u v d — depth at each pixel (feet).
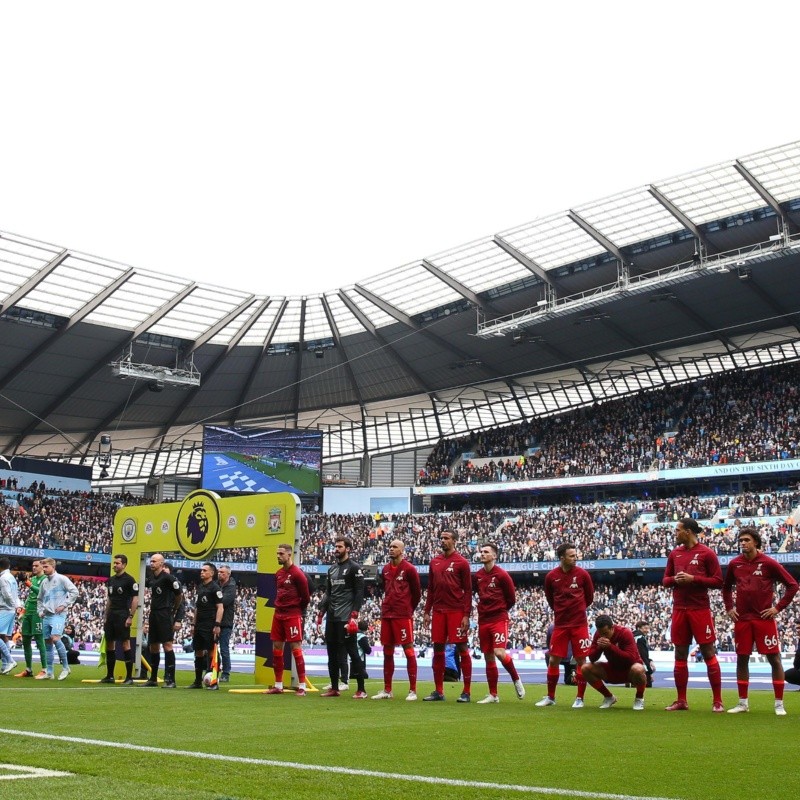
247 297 166.61
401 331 182.09
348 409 221.87
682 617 37.86
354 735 27.12
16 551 171.73
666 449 184.85
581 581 39.73
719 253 138.31
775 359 189.26
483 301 164.76
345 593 46.24
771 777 20.16
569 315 166.20
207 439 185.26
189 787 17.84
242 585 201.98
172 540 59.57
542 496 205.87
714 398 190.49
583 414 207.82
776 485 178.81
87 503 199.72
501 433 216.95
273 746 24.23
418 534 196.34
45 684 49.78
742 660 36.37
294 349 193.57
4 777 18.57
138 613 58.85
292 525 53.16
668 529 170.19
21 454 211.00
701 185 125.39
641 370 198.70
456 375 201.98
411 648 44.32
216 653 50.11
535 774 20.36
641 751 24.18
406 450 232.32
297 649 47.50
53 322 159.63
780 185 123.75
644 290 140.36
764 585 35.88
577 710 37.63
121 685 51.19
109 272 147.84
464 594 43.16
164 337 177.06
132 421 208.13
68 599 56.54
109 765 20.38
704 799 17.60
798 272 145.89
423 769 20.86
